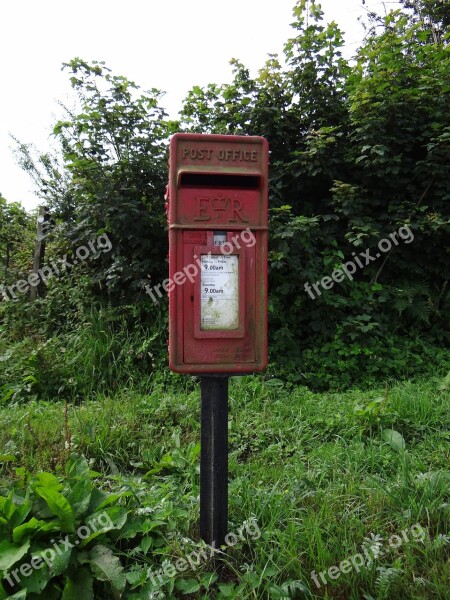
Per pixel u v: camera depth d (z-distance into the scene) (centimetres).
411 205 633
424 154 676
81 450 375
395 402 447
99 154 637
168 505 288
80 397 537
